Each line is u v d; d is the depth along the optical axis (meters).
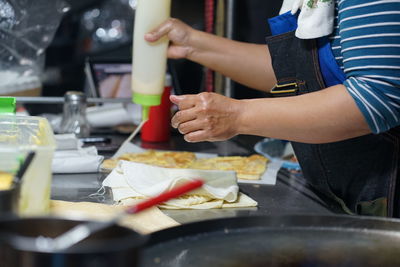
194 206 1.67
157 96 2.06
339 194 1.89
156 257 1.04
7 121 1.42
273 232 1.18
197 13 3.08
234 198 1.73
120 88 2.90
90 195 1.73
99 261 0.70
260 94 3.03
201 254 1.07
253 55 2.29
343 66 1.73
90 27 3.07
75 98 2.52
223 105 1.62
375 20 1.47
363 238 1.18
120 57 3.06
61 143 2.06
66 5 2.84
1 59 2.76
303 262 1.08
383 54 1.48
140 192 1.67
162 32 2.00
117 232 0.78
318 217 1.22
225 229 1.16
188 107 1.64
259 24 3.07
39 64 2.86
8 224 0.77
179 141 2.65
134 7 3.11
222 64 2.29
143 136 2.62
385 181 1.80
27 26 2.78
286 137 1.62
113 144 2.46
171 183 1.67
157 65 2.02
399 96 1.51
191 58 2.29
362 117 1.53
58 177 1.93
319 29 1.68
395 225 1.21
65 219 0.79
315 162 1.88
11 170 1.11
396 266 1.08
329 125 1.56
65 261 0.69
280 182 2.05
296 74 1.89
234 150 2.52
